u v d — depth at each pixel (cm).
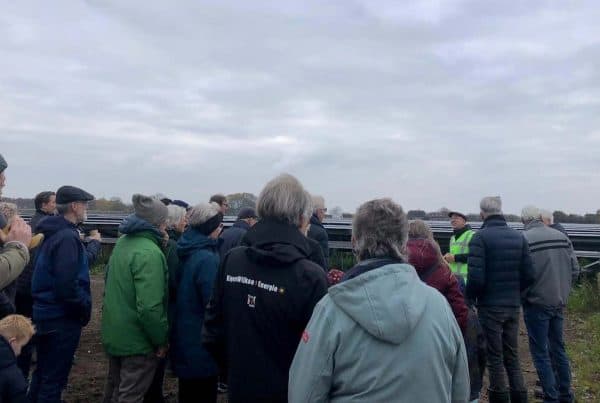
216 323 296
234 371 277
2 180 361
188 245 426
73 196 445
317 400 218
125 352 430
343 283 219
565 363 572
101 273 1370
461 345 233
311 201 299
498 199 550
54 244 432
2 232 320
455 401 233
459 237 782
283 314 269
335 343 216
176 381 621
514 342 548
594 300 1052
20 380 330
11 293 458
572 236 1290
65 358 441
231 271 287
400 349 213
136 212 446
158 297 422
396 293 214
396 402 211
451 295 410
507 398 540
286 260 272
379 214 234
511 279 537
